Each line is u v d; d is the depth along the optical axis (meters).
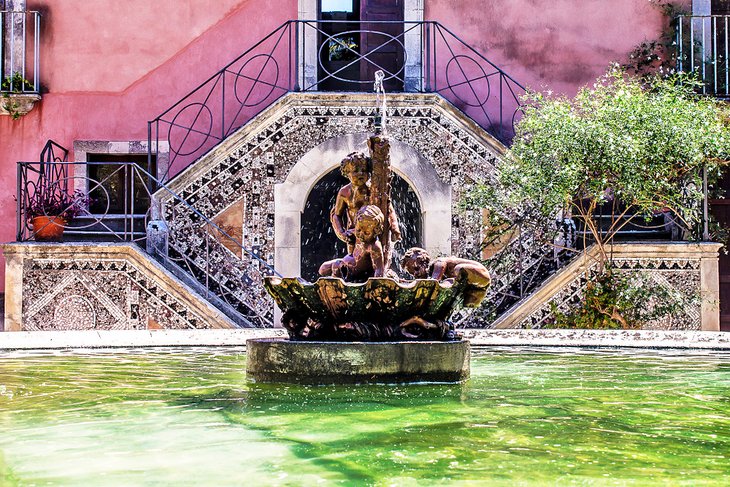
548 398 3.93
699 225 11.76
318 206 13.91
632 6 14.38
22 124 14.23
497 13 14.38
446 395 4.04
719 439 2.88
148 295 11.14
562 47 14.37
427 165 12.45
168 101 14.32
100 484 2.26
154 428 3.13
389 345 4.41
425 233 12.41
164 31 14.41
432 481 2.26
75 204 12.13
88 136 14.25
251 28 14.37
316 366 4.41
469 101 14.28
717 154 10.52
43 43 14.34
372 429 3.08
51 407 3.67
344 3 14.60
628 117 10.41
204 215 12.34
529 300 11.24
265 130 12.46
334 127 12.47
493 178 12.39
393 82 14.52
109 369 5.28
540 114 10.95
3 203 14.12
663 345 6.98
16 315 11.12
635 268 11.34
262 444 2.80
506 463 2.48
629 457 2.57
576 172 10.20
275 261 12.38
